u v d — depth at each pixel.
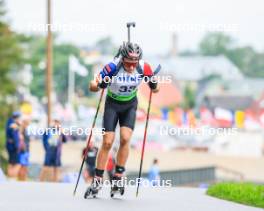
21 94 149.38
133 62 24.22
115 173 25.34
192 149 193.00
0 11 136.50
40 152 157.00
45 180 43.56
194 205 24.77
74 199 25.38
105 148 24.97
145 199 26.22
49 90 76.88
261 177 155.38
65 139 43.66
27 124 45.09
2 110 127.56
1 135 118.19
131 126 24.89
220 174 156.88
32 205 23.67
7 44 137.38
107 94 24.84
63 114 161.75
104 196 26.58
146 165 125.81
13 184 32.62
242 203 25.78
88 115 178.25
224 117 172.62
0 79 135.38
